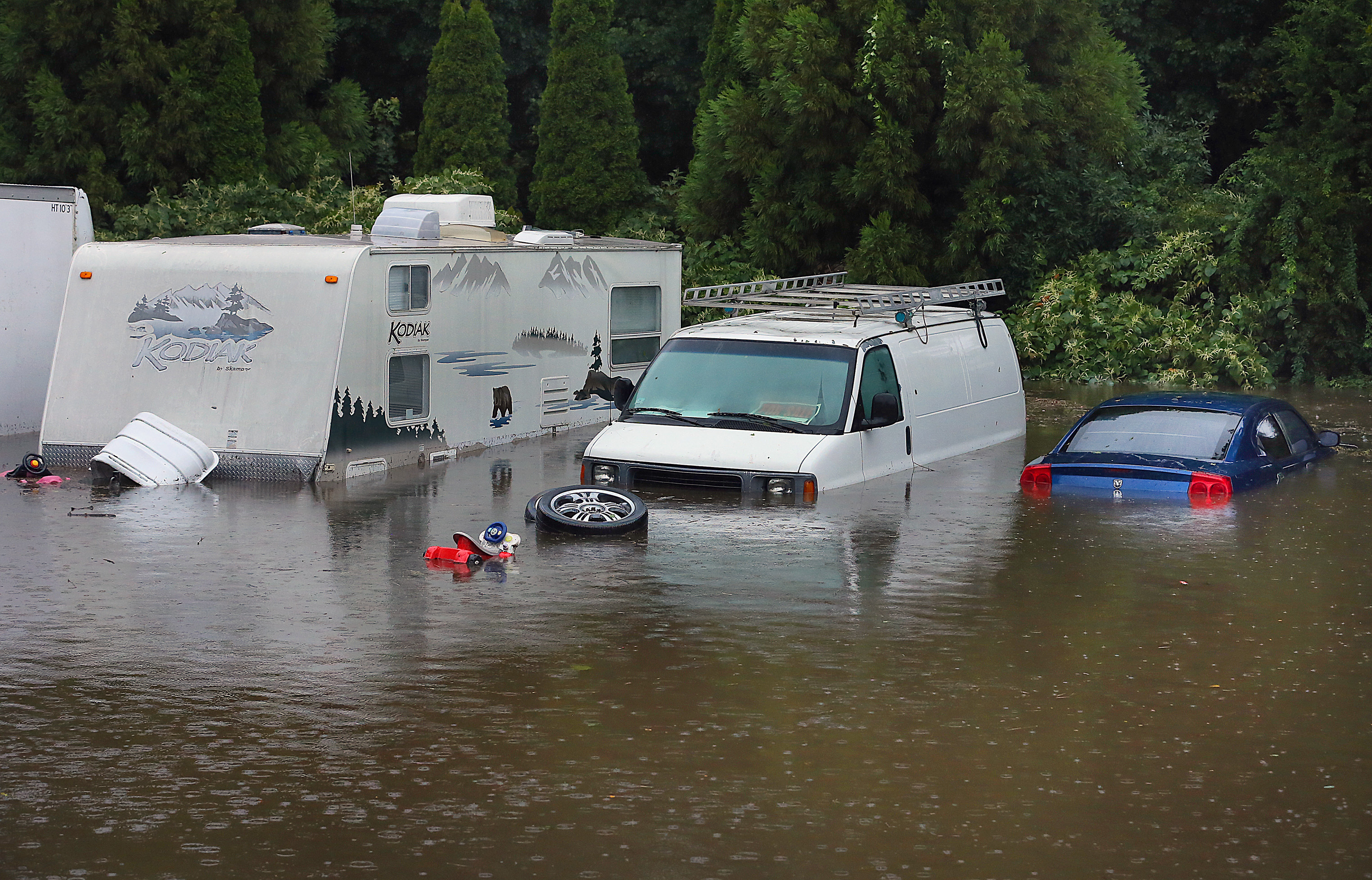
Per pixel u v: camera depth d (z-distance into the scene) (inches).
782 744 285.4
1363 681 327.3
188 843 238.2
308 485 597.0
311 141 1466.5
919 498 538.9
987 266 1220.5
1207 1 1567.4
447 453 675.4
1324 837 242.1
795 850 236.1
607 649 351.6
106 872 226.7
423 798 257.0
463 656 344.8
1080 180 1218.6
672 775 268.4
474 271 690.2
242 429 616.1
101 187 1341.0
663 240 1370.6
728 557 448.8
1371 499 535.8
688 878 225.8
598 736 289.1
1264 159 1079.6
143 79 1334.9
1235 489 539.2
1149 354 1050.7
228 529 500.7
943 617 380.2
